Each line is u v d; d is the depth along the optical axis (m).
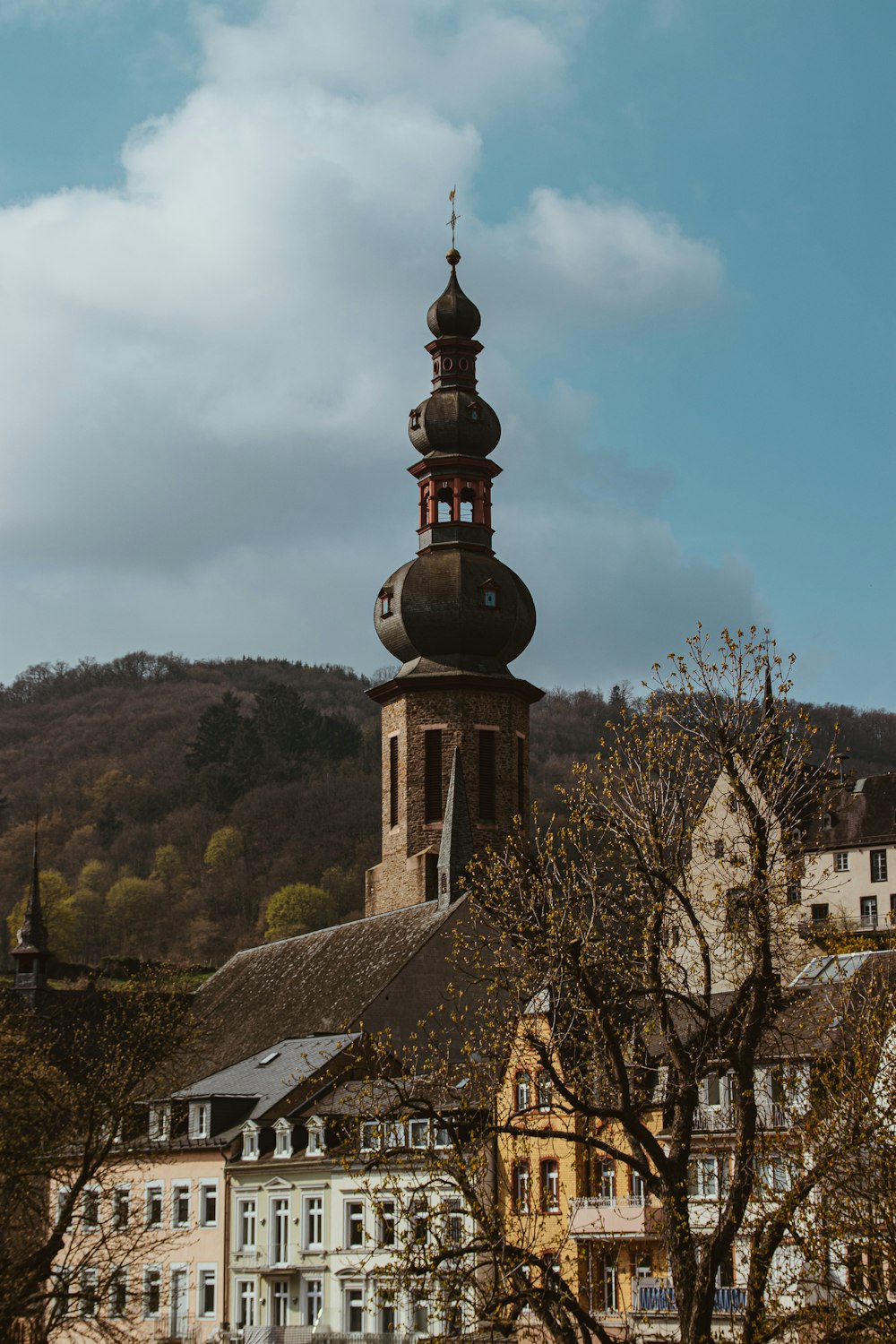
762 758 35.47
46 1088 53.00
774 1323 32.28
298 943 94.12
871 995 38.03
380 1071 39.09
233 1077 80.25
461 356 95.06
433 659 89.94
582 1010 37.75
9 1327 48.25
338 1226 67.31
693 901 39.53
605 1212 55.66
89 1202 53.16
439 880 84.25
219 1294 71.62
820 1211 33.28
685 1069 34.84
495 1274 34.72
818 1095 34.88
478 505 92.62
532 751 185.38
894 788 107.38
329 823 198.62
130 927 185.88
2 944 180.38
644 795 36.53
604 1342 33.91
